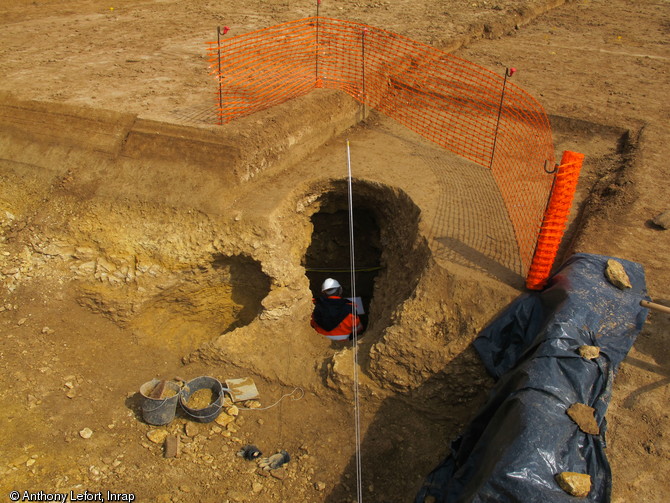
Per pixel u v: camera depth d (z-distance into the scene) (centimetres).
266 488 465
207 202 589
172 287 597
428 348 496
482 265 525
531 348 420
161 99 700
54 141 654
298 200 647
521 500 317
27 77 764
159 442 491
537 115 843
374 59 882
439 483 426
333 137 760
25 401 509
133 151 626
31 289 592
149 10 1170
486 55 1084
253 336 563
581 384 377
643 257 533
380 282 649
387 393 513
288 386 538
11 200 639
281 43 946
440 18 1211
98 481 456
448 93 895
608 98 901
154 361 570
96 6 1194
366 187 664
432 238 562
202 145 607
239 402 527
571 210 642
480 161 709
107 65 831
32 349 555
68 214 612
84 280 596
